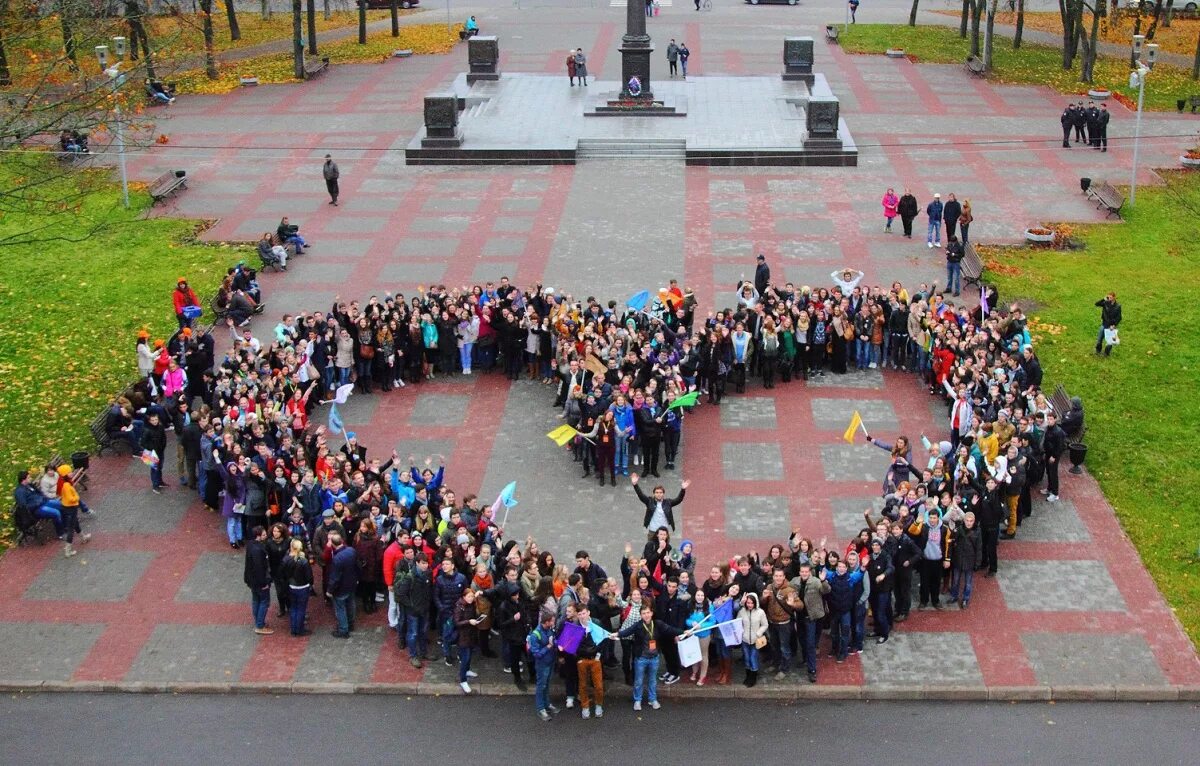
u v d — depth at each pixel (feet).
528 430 105.19
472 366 115.75
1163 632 80.38
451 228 147.84
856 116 188.55
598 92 196.34
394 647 80.43
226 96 204.03
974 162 168.55
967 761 69.77
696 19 260.83
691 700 75.87
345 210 154.30
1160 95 197.57
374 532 80.79
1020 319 110.11
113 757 71.20
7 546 91.25
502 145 171.01
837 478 97.40
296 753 71.36
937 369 107.76
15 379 116.47
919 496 83.10
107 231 145.48
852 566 76.23
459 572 77.36
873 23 252.21
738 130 176.65
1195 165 164.55
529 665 76.69
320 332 109.40
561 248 141.49
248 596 85.66
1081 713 74.02
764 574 77.20
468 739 72.38
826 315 111.14
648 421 95.55
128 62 144.97
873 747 71.10
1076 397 102.53
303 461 87.40
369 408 109.09
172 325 126.62
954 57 222.69
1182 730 72.38
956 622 81.56
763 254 135.33
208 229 149.48
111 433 102.99
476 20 261.85
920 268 135.54
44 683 77.46
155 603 84.99
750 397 109.91
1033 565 87.30
